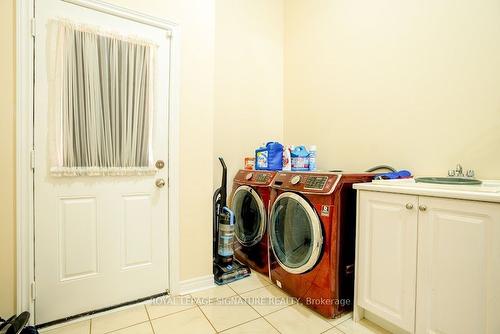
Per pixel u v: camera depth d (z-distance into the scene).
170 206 1.83
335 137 2.35
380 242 1.39
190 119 1.91
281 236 1.96
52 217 1.48
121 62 1.66
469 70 1.51
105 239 1.63
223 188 2.21
